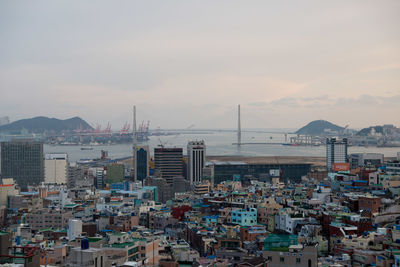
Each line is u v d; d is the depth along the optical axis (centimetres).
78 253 12175
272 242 14575
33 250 11494
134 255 18375
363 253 18788
